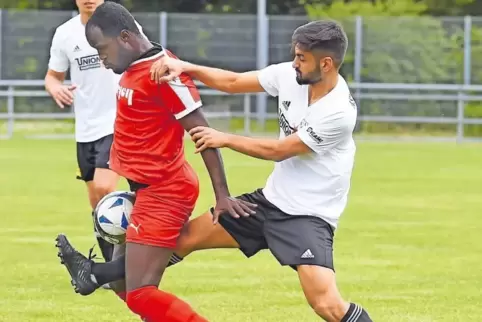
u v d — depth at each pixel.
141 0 62.75
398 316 14.77
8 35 50.78
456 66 51.72
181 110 11.14
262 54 51.62
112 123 16.84
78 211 25.17
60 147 44.09
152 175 11.29
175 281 17.08
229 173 34.12
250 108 51.16
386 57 51.78
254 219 11.55
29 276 17.45
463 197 28.69
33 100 50.28
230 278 17.38
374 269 18.25
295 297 15.91
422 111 51.41
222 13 63.03
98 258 17.39
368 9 61.72
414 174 34.81
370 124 51.72
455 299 15.91
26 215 24.42
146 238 11.30
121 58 11.19
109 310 15.02
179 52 51.97
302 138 11.10
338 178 11.34
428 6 64.62
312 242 11.16
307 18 51.47
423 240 21.41
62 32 16.91
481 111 51.12
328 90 11.18
